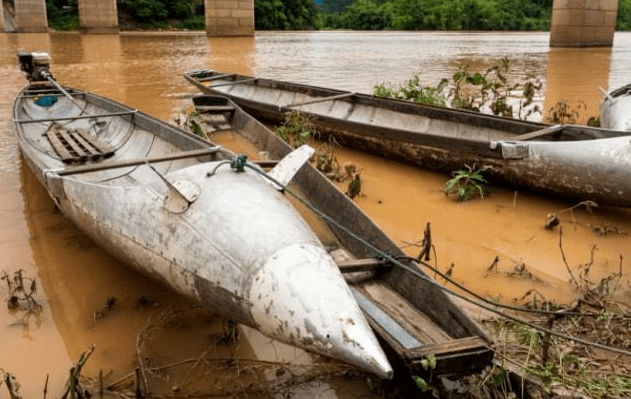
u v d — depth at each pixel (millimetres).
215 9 34281
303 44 31219
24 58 10469
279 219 3465
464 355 3045
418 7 60688
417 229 5570
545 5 62156
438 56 23094
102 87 14008
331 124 7867
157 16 53281
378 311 3643
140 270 3971
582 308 4078
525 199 6293
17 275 4418
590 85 14008
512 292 4375
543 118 10008
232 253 3289
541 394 3150
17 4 42406
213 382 3359
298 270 3129
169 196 3656
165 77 15867
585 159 5508
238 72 17312
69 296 4281
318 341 2912
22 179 6746
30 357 3594
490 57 22406
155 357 3584
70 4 51062
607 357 3529
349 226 4531
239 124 7734
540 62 19891
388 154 7426
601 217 5781
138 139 6793
